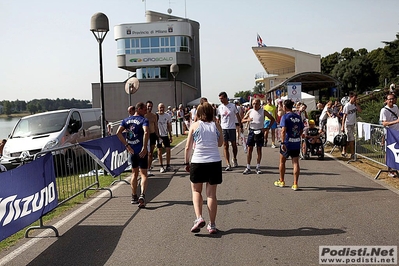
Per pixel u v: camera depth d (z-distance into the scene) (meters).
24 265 4.48
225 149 10.45
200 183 5.34
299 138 7.83
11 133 12.38
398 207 6.35
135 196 7.18
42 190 5.57
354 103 11.37
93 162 8.72
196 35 67.75
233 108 10.46
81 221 6.14
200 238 5.13
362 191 7.55
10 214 4.67
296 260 4.30
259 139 9.70
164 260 4.43
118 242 5.11
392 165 8.20
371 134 10.11
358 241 4.84
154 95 47.94
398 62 59.22
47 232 5.66
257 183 8.60
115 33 57.47
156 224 5.84
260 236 5.12
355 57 85.19
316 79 33.59
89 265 4.39
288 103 7.75
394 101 9.00
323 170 10.06
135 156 7.08
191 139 5.45
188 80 60.91
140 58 56.75
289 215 6.04
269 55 52.22
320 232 5.21
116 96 47.62
